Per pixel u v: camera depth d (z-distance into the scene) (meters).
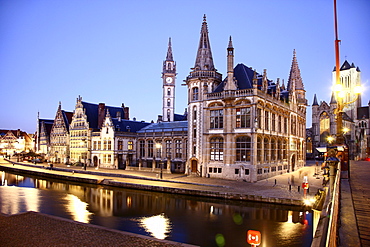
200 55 52.81
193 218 27.09
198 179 45.44
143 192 39.88
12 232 18.34
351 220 9.05
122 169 64.25
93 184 47.50
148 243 16.66
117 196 37.62
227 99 45.50
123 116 82.50
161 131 64.69
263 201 31.55
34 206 31.12
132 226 24.61
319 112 106.69
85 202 34.03
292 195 31.98
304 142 73.25
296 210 29.34
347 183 16.80
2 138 147.50
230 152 45.41
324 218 9.30
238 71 50.19
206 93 48.91
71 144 80.62
